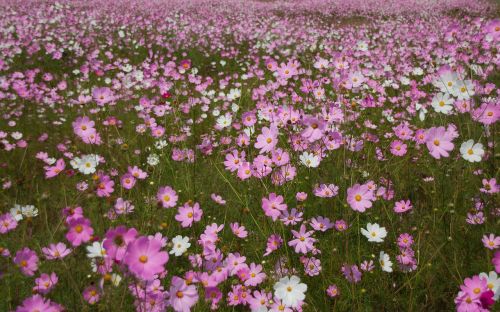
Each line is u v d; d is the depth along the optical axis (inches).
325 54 341.1
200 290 84.6
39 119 213.5
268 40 418.6
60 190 140.6
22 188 143.1
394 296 86.6
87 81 270.4
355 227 108.0
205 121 207.3
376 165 126.0
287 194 117.8
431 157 139.5
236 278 91.0
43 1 625.0
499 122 142.3
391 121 181.9
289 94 226.2
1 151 169.2
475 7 794.8
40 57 326.6
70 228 64.8
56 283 89.4
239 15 633.6
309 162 113.7
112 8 616.7
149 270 54.3
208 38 426.3
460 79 104.3
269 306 79.1
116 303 74.6
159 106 193.0
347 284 88.8
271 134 107.6
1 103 225.5
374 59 293.3
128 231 58.8
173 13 613.0
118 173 147.0
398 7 798.5
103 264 77.1
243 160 117.6
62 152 172.2
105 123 178.1
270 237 96.0
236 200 128.3
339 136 121.1
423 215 111.8
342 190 116.3
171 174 152.1
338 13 778.8
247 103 224.8
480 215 101.8
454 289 89.0
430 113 176.9
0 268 94.9
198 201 129.5
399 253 96.1
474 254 96.5
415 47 344.2
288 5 856.9
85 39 378.9
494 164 120.3
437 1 856.3
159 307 74.7
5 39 353.1
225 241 109.4
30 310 69.0
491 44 203.6
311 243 92.1
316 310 81.8
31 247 107.9
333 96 210.1
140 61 356.5
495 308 76.4
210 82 240.1
